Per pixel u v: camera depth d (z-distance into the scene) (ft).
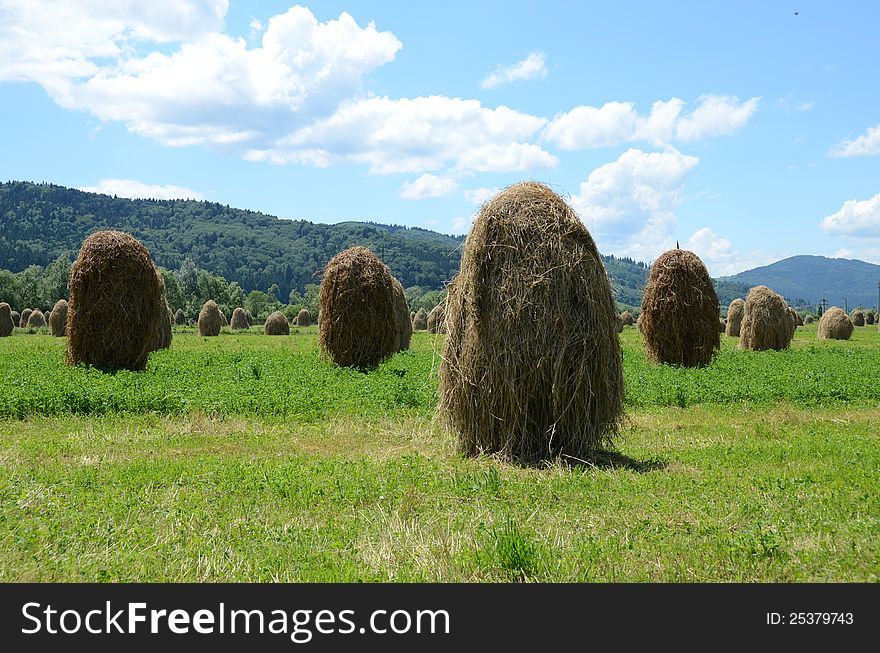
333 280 75.41
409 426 42.88
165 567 19.17
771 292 111.34
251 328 242.17
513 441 34.32
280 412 46.55
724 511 24.34
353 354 74.69
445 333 36.65
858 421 45.65
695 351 78.64
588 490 27.89
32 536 20.80
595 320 34.37
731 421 45.78
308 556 20.04
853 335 177.58
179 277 375.86
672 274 78.54
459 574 18.76
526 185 36.58
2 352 101.09
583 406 34.17
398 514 23.86
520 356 33.83
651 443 38.88
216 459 33.32
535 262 34.04
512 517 23.66
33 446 35.55
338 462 32.60
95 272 67.15
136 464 31.73
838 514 23.94
